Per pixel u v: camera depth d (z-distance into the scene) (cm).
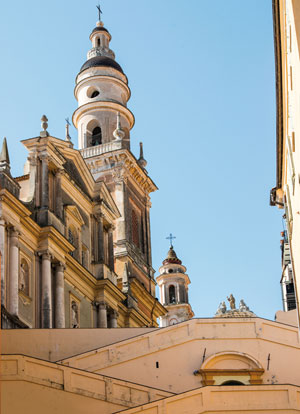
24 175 5394
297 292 4112
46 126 5509
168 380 4238
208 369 4238
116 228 6981
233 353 4294
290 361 4319
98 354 4272
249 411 3522
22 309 4875
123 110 7731
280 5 2945
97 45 8112
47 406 3622
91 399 3691
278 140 3781
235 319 4388
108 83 7781
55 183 5506
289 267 6538
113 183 7138
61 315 5162
